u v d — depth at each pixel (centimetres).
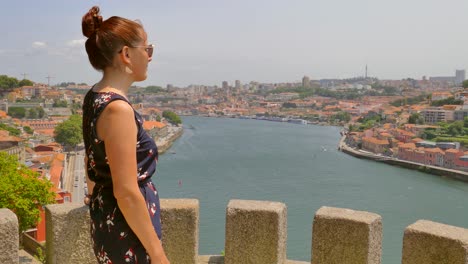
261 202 455
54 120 18275
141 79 251
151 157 247
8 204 1894
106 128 224
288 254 4391
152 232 227
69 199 6259
